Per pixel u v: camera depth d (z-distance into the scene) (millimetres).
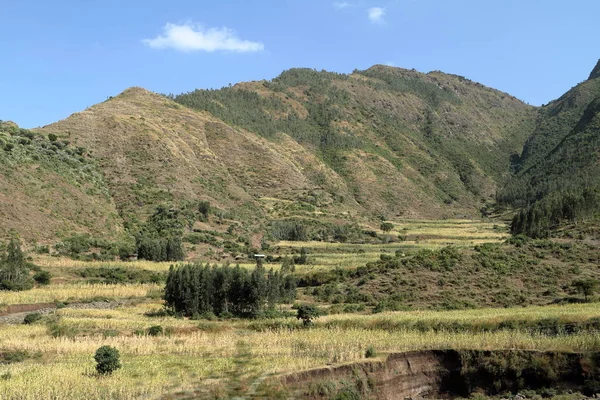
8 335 46469
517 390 38125
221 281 62688
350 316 54906
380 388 37031
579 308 52844
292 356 40500
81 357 40125
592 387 36219
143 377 34844
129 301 69500
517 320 46531
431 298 67375
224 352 42031
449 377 39750
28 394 30281
